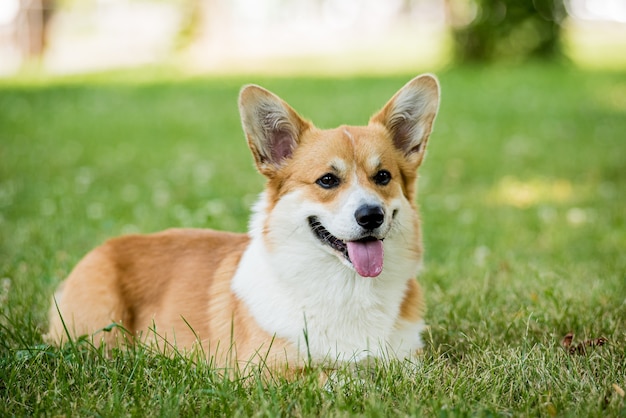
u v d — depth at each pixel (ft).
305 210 13.48
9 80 75.25
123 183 32.04
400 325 13.92
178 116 51.93
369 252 13.16
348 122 45.91
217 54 92.79
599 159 35.37
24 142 42.11
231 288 14.48
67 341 14.33
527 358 13.20
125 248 16.11
